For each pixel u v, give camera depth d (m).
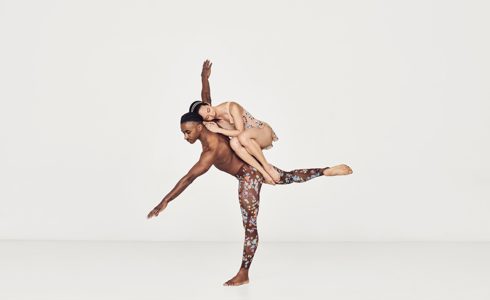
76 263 7.28
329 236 9.19
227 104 5.99
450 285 6.04
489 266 7.02
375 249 8.27
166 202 5.57
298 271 6.72
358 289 5.84
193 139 5.77
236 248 8.42
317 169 6.14
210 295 5.62
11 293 5.79
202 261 7.40
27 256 7.76
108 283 6.18
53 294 5.73
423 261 7.34
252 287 5.93
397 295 5.61
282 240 9.21
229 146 5.95
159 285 6.05
